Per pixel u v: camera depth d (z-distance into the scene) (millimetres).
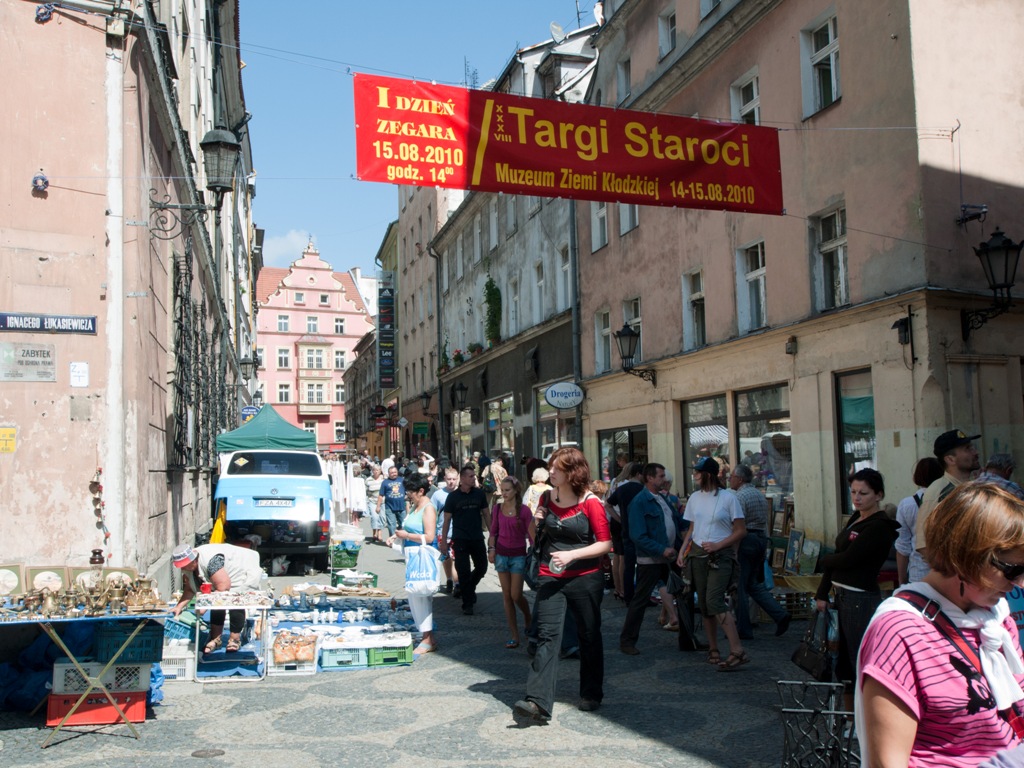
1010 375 11750
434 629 10297
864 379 12516
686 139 9930
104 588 6418
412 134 8875
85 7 8586
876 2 12141
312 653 8156
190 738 6066
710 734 5961
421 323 46094
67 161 8477
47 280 8312
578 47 27812
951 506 2174
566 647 8562
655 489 10789
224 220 27375
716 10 16453
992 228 11773
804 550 13312
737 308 15656
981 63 11945
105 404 8461
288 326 88812
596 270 21938
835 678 6043
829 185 13141
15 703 6766
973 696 2080
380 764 5461
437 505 14625
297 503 15336
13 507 8047
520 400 28672
